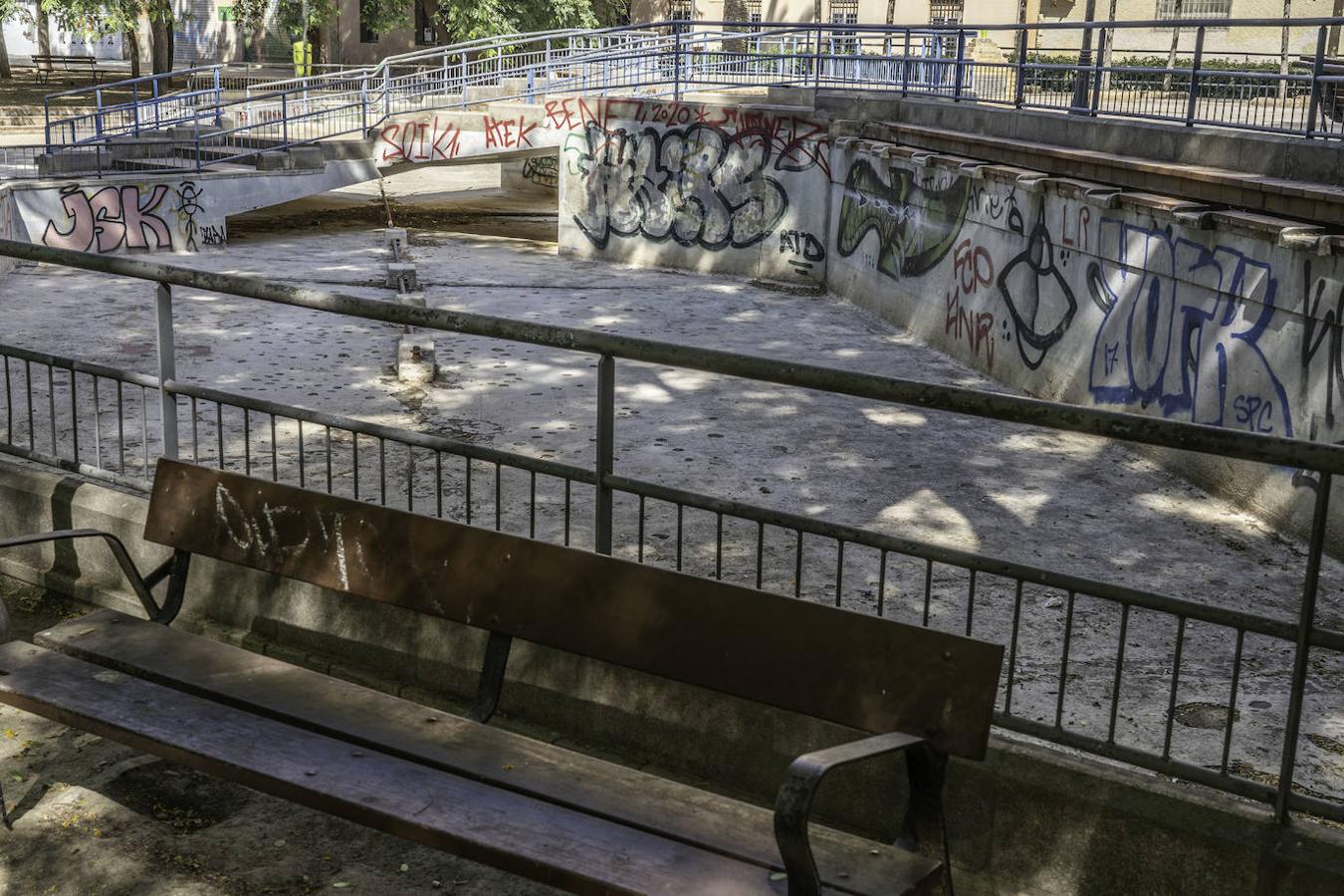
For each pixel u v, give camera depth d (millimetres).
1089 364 10320
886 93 16547
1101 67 10617
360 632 4480
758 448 9188
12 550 5402
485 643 4203
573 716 4078
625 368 11562
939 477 8688
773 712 3719
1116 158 9812
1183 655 5824
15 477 5332
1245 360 8227
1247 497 8180
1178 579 6926
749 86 18359
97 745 4086
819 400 10656
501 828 2906
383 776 3137
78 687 3557
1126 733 5027
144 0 33562
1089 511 8102
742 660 3189
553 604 3479
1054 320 10898
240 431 8938
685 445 9172
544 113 19438
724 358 3404
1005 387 11844
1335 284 7270
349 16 38719
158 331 4715
